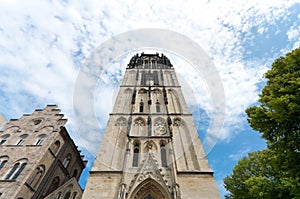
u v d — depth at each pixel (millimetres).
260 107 16094
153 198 18391
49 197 21906
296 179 12570
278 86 15133
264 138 14898
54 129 34312
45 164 29062
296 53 15547
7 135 33594
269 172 20156
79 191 24625
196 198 17297
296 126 13391
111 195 17938
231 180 26000
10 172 26562
